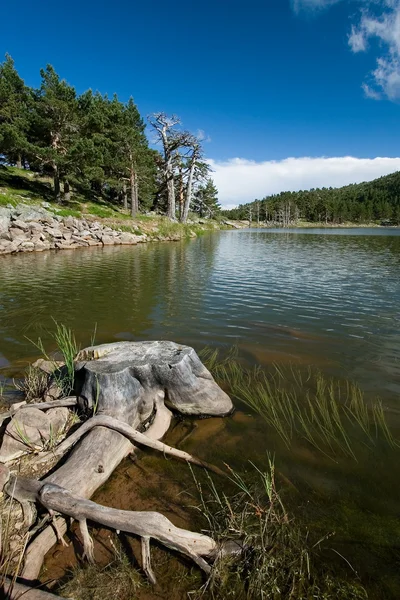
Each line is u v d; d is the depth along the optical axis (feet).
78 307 31.35
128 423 12.83
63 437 11.94
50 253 70.23
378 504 9.56
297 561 7.63
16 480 9.14
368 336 23.70
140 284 41.83
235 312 29.81
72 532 8.63
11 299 33.83
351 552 8.04
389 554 8.02
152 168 138.10
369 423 13.46
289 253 79.71
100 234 90.27
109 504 9.49
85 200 123.03
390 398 15.39
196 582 7.34
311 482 10.43
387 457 11.55
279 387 16.55
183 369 13.91
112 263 59.16
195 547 7.78
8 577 7.09
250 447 12.20
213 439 12.71
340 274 49.29
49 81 90.33
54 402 13.25
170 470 10.99
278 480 10.50
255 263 61.57
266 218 398.42
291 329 25.26
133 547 8.14
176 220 149.18
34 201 93.66
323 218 420.36
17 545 7.93
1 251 65.10
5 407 13.93
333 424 13.46
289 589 7.13
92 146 92.79
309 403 15.06
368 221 429.38
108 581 7.30
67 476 9.61
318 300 33.91
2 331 24.71
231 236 153.99
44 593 6.56
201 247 94.02
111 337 23.76
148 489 10.12
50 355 20.52
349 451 11.87
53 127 93.56
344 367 18.78
